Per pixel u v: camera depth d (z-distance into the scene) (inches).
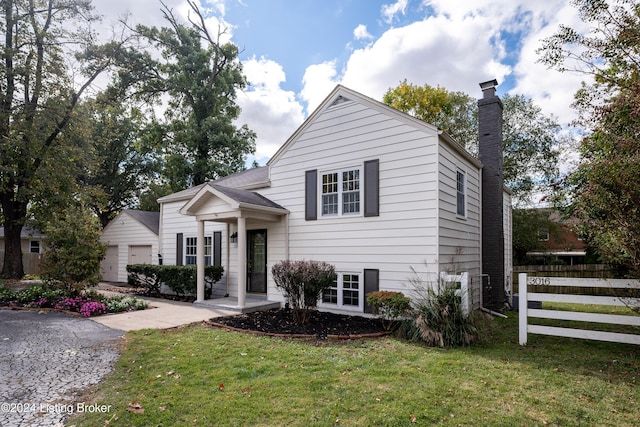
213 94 986.7
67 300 361.7
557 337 261.0
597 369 189.0
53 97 600.4
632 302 215.5
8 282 547.8
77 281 386.0
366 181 340.8
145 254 628.4
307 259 378.0
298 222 389.4
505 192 546.6
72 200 648.4
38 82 577.9
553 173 810.8
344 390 155.3
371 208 335.6
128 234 660.1
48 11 592.4
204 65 991.6
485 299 403.2
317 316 333.4
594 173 183.6
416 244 308.2
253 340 241.0
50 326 277.3
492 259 406.9
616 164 172.7
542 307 406.6
